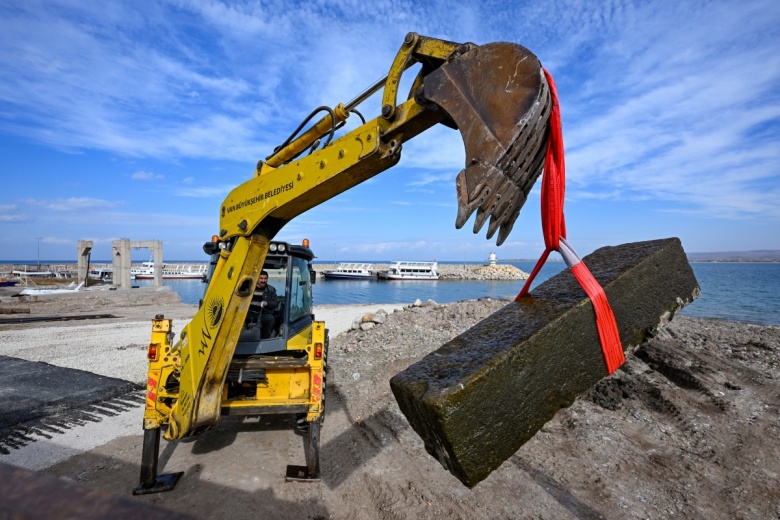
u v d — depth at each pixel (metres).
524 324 1.72
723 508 3.86
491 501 3.91
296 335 5.02
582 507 3.84
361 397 6.59
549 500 3.93
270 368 4.40
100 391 6.98
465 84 1.88
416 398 1.50
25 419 5.77
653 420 5.62
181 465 4.57
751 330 11.55
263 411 4.24
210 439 5.22
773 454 4.80
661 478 4.32
